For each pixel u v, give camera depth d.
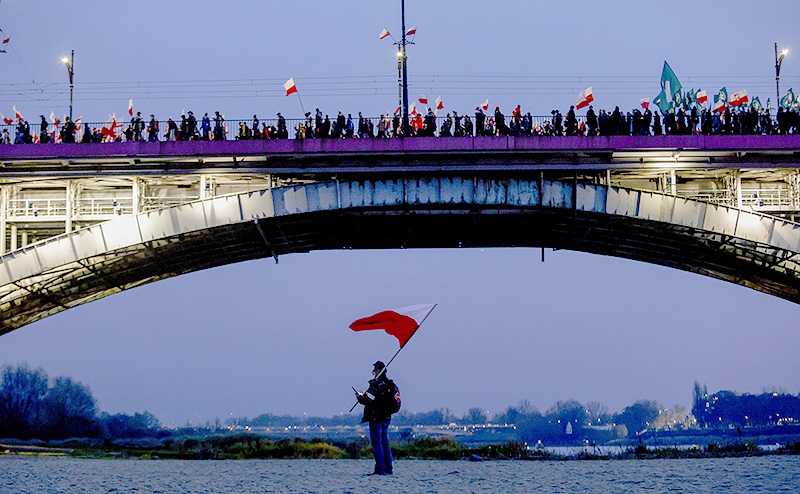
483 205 52.62
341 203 52.44
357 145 51.31
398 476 24.52
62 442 54.62
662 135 51.59
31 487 21.92
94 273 57.16
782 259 55.88
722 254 59.28
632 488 20.33
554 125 53.84
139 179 54.41
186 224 52.06
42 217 53.91
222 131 53.19
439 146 51.31
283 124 53.47
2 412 84.31
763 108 54.53
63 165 52.12
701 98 55.94
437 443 44.50
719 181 57.69
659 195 52.84
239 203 52.22
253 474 26.69
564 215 54.47
